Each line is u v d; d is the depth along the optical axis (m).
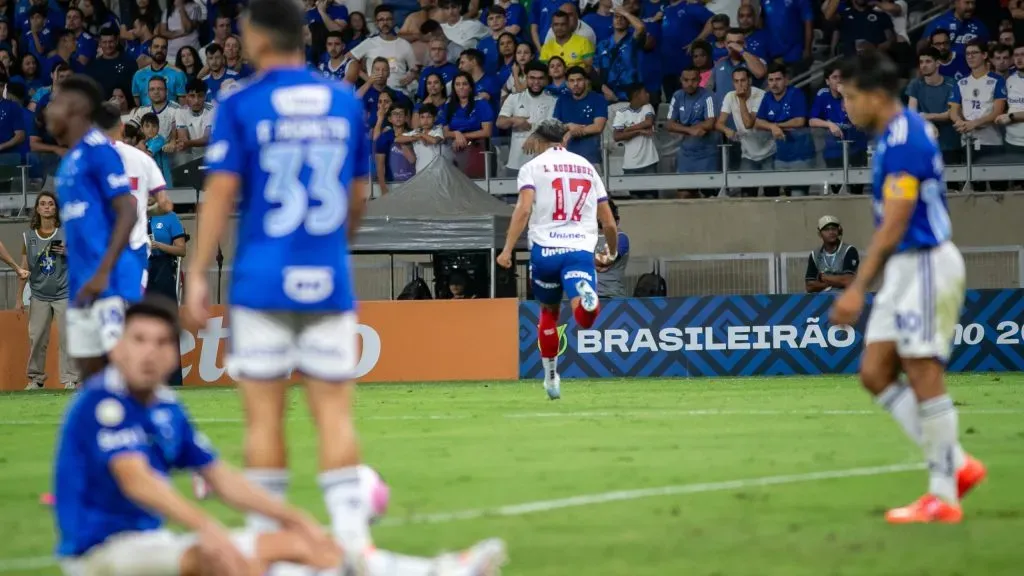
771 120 68.62
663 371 60.09
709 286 64.94
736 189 69.69
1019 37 71.50
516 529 19.42
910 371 20.00
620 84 73.19
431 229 61.88
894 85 19.95
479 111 70.81
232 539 13.23
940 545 17.77
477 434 33.53
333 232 16.02
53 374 61.38
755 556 17.20
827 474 24.86
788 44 72.31
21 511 22.06
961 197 67.06
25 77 81.38
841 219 68.44
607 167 69.44
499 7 77.69
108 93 78.56
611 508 21.23
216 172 15.96
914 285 19.72
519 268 69.75
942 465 19.78
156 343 13.48
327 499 15.42
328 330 15.99
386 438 32.88
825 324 59.53
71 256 25.45
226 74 77.00
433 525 19.84
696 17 74.06
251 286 15.77
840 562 16.73
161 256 54.62
